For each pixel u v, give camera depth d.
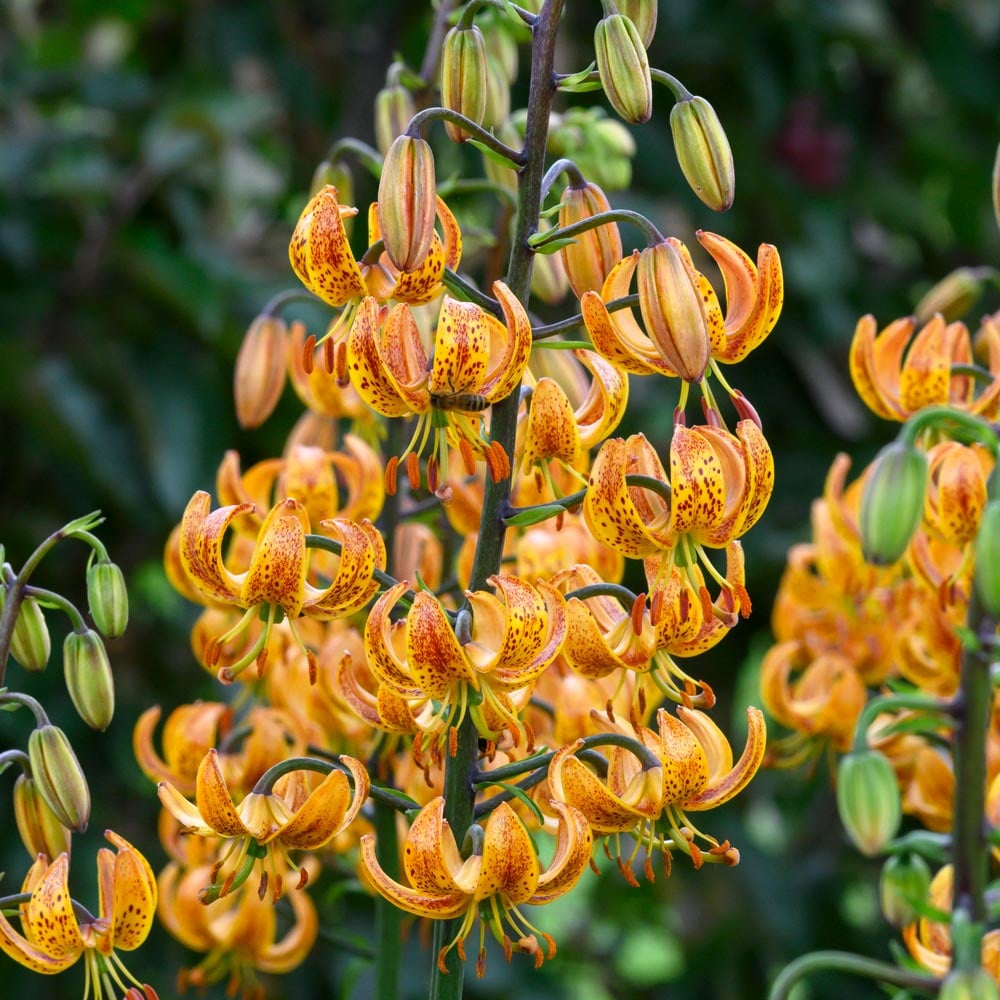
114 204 1.47
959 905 1.00
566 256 1.06
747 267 1.03
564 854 1.00
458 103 1.06
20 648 1.06
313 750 1.12
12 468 1.53
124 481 1.43
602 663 1.02
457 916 1.00
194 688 1.50
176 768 1.13
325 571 1.14
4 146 1.46
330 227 1.01
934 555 1.14
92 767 1.45
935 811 1.13
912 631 1.16
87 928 1.02
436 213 1.02
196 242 1.46
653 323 1.01
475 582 1.02
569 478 1.11
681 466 1.00
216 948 1.15
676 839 1.02
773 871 1.59
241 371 1.17
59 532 1.05
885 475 0.99
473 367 1.00
